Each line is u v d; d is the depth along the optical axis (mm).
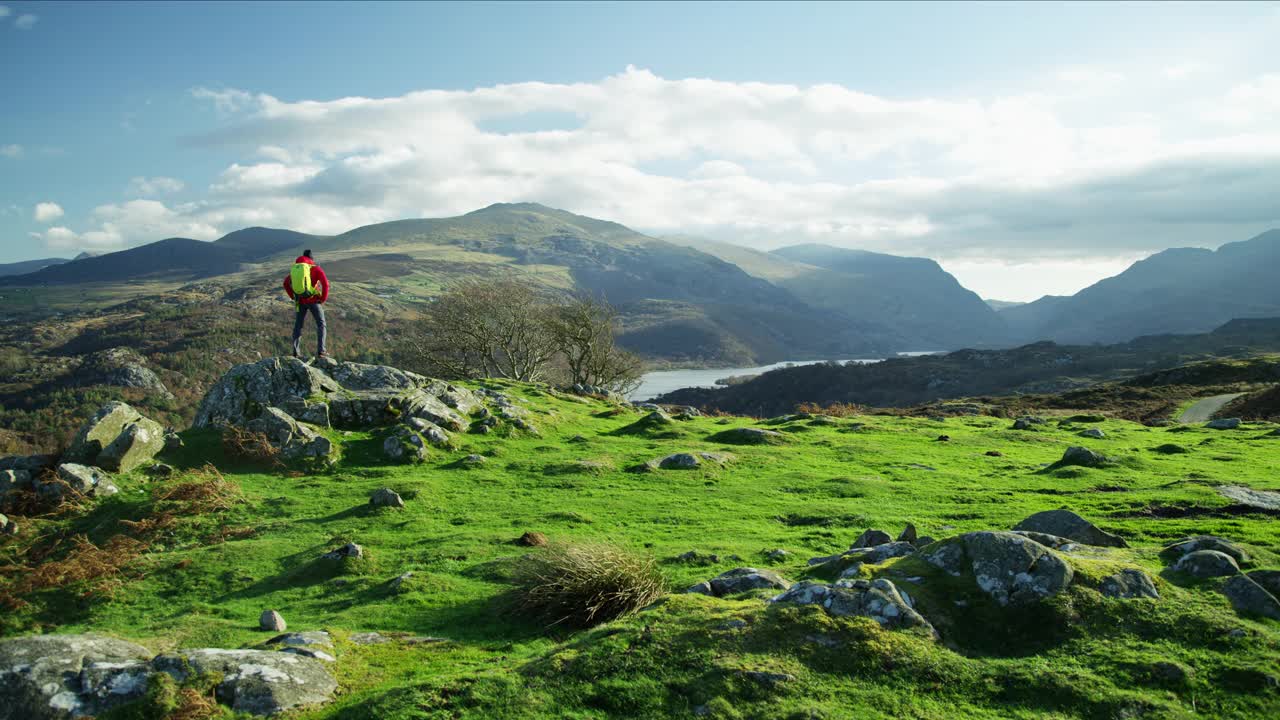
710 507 23547
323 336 38469
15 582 19734
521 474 29328
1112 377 188250
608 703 8289
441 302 75250
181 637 12852
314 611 15320
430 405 35906
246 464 30078
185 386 172500
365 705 8805
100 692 8844
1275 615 8930
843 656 8656
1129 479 24547
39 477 26234
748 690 8148
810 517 21656
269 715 8797
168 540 22750
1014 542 10125
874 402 192000
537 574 14102
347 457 31188
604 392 67500
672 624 9711
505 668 9641
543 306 78875
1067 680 8023
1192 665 8094
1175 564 10555
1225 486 21906
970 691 8062
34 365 181750
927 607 9492
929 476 27750
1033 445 36000
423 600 15000
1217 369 94562
